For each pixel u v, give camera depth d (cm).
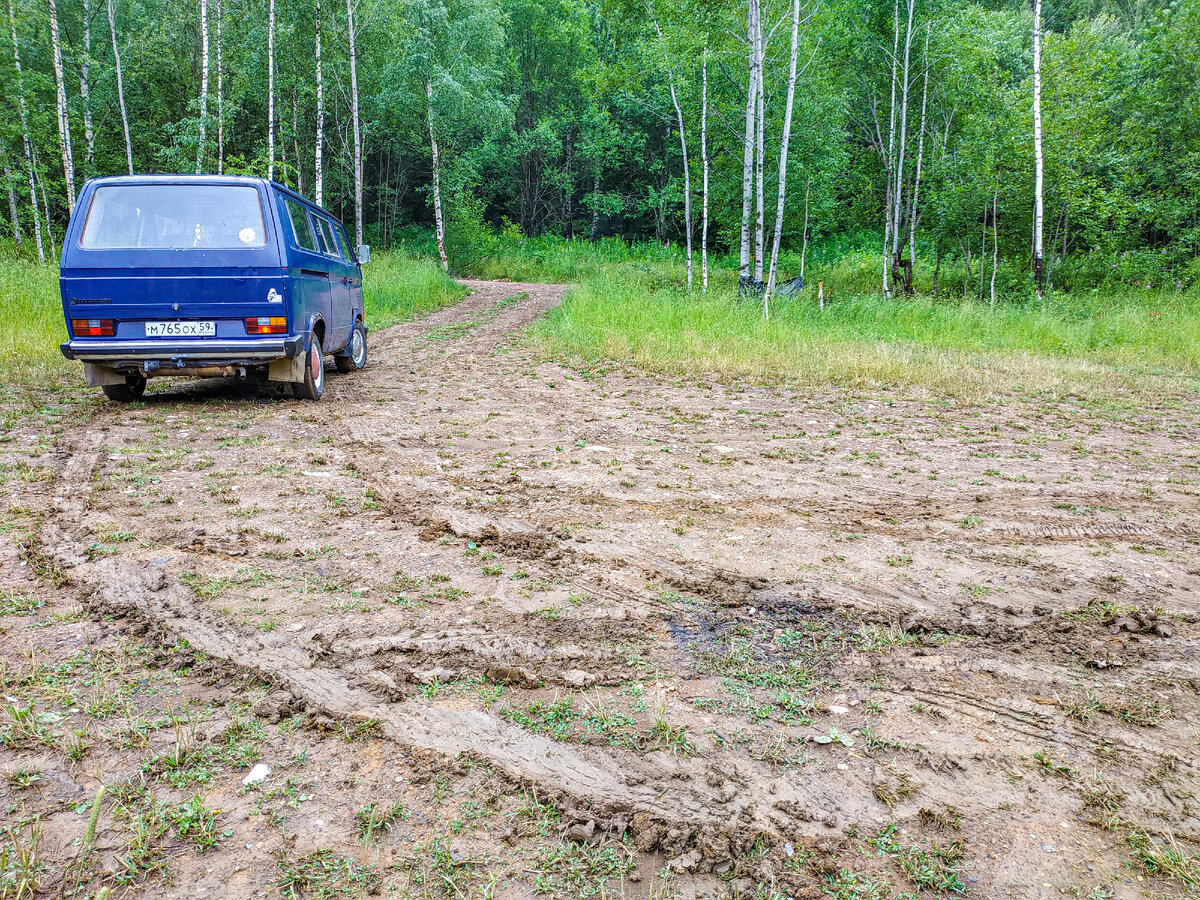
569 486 496
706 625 308
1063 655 288
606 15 1933
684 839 192
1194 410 828
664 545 393
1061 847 190
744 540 403
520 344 1305
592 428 680
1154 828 197
